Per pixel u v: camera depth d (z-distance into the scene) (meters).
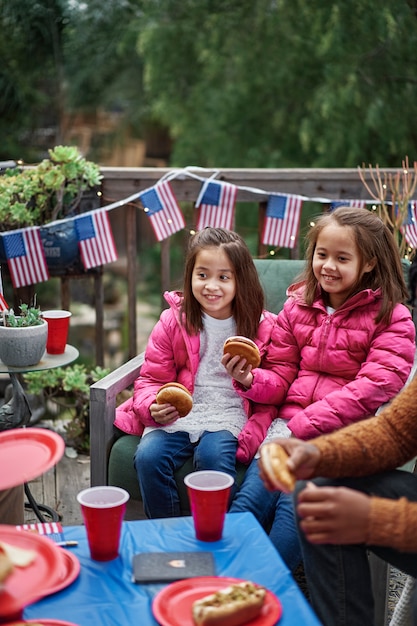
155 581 1.63
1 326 2.51
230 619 1.45
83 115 9.59
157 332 2.64
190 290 2.61
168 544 1.78
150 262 9.88
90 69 8.11
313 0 7.23
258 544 1.79
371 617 1.81
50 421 3.74
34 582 1.45
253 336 2.63
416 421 1.82
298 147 8.04
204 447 2.39
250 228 7.74
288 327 2.61
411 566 1.82
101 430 2.46
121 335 8.56
